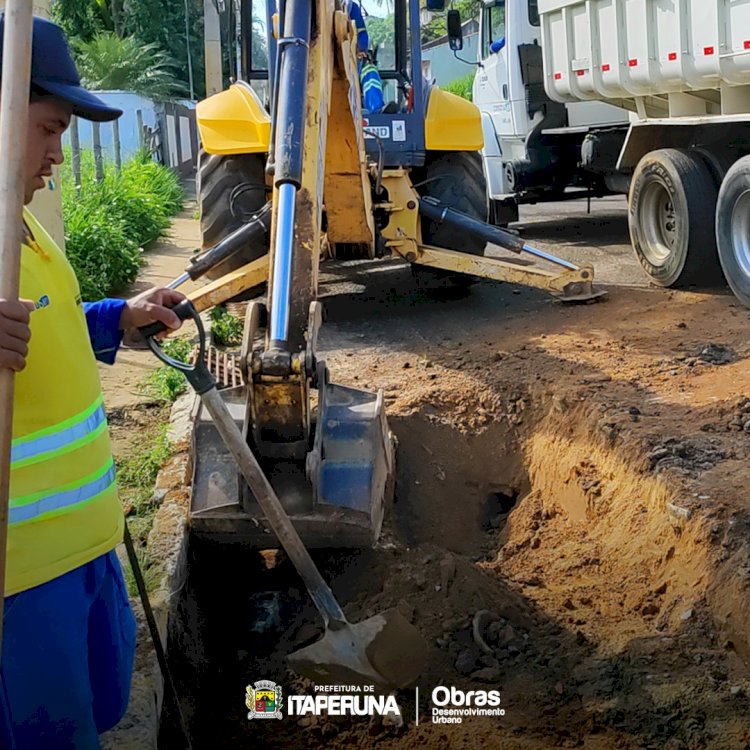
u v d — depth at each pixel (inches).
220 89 591.2
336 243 277.1
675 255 308.8
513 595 163.2
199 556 171.6
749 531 148.8
